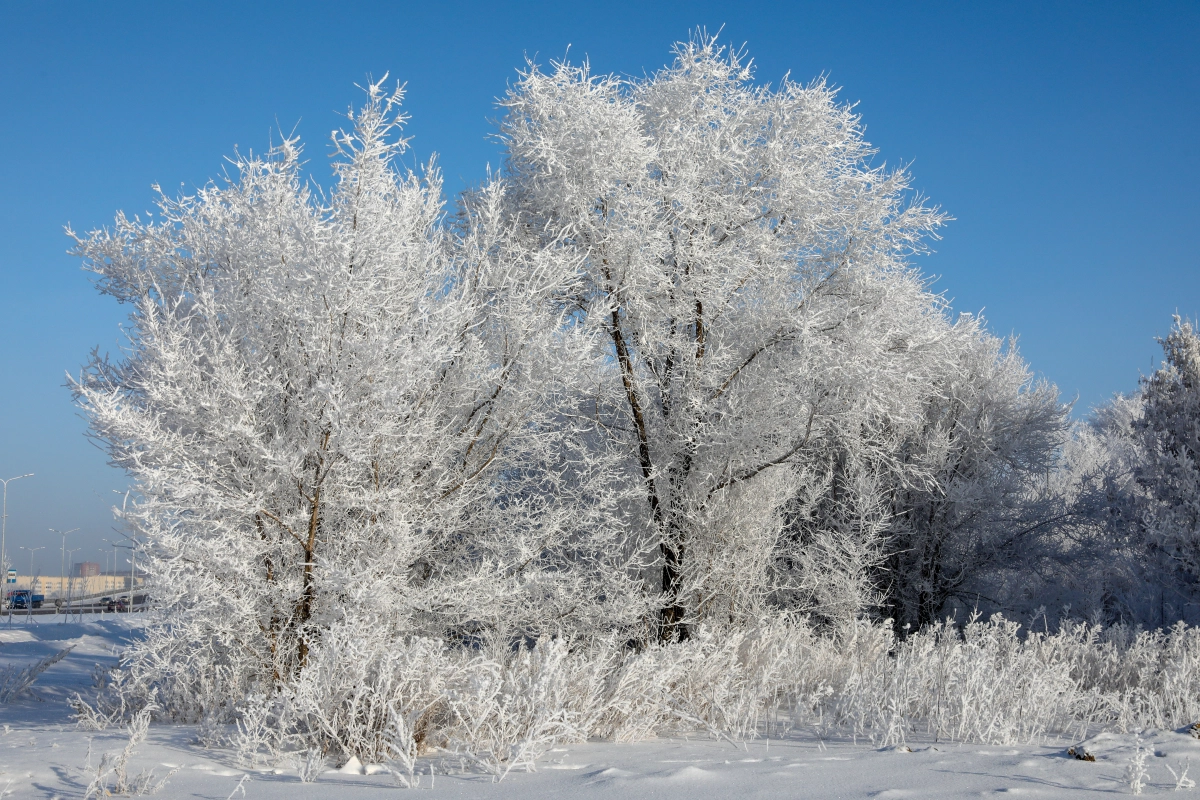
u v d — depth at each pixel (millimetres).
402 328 6836
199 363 7125
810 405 9508
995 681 5875
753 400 9938
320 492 6609
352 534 6598
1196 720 6051
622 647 8672
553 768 4309
